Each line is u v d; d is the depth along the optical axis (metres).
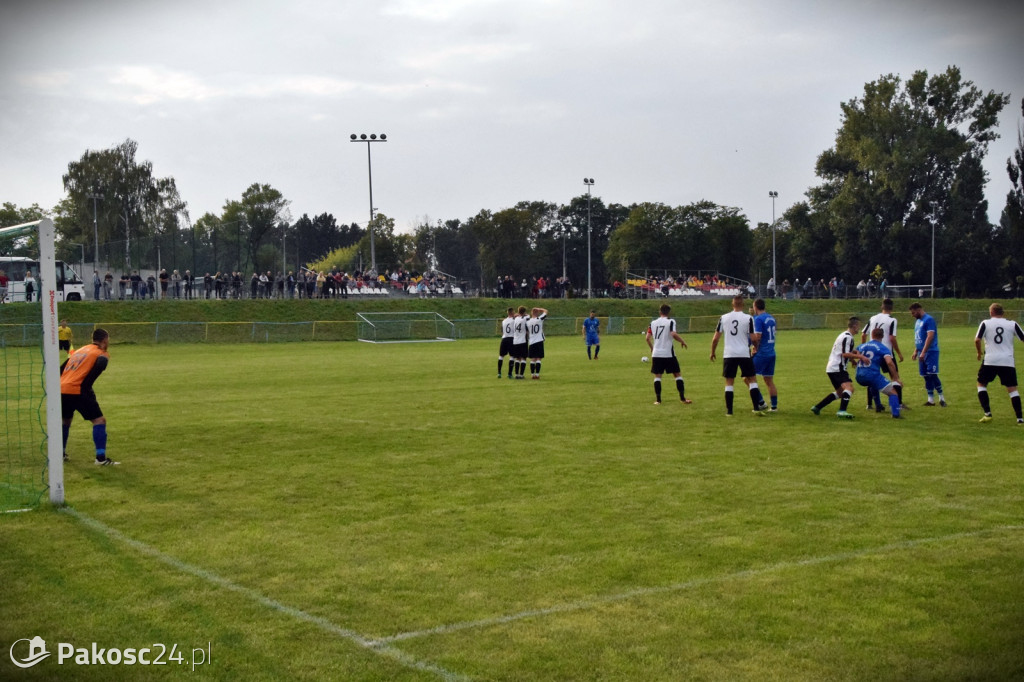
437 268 111.94
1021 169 73.88
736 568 7.36
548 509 9.38
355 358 34.84
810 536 8.24
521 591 6.86
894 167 80.75
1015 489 10.10
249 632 6.13
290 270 83.06
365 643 5.93
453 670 5.53
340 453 12.86
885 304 17.16
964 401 18.23
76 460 12.50
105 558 7.80
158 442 13.95
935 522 8.70
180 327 46.91
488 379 24.75
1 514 9.38
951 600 6.60
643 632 6.06
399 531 8.57
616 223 103.12
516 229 91.50
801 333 55.12
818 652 5.74
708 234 84.38
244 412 17.55
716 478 10.85
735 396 19.64
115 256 61.03
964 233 80.50
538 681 5.37
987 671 5.48
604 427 15.12
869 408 16.97
